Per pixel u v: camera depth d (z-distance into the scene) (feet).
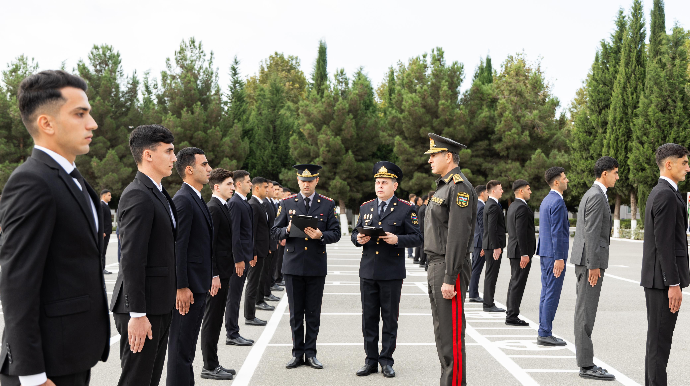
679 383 17.21
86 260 8.13
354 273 47.57
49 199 7.55
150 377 11.65
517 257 26.32
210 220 16.34
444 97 102.73
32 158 7.90
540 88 113.50
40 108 7.91
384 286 18.53
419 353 21.17
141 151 12.13
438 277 15.57
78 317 7.89
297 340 19.33
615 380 17.56
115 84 115.55
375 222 19.58
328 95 104.88
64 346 7.71
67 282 7.82
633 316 28.71
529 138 102.47
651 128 89.15
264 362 19.79
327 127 103.96
